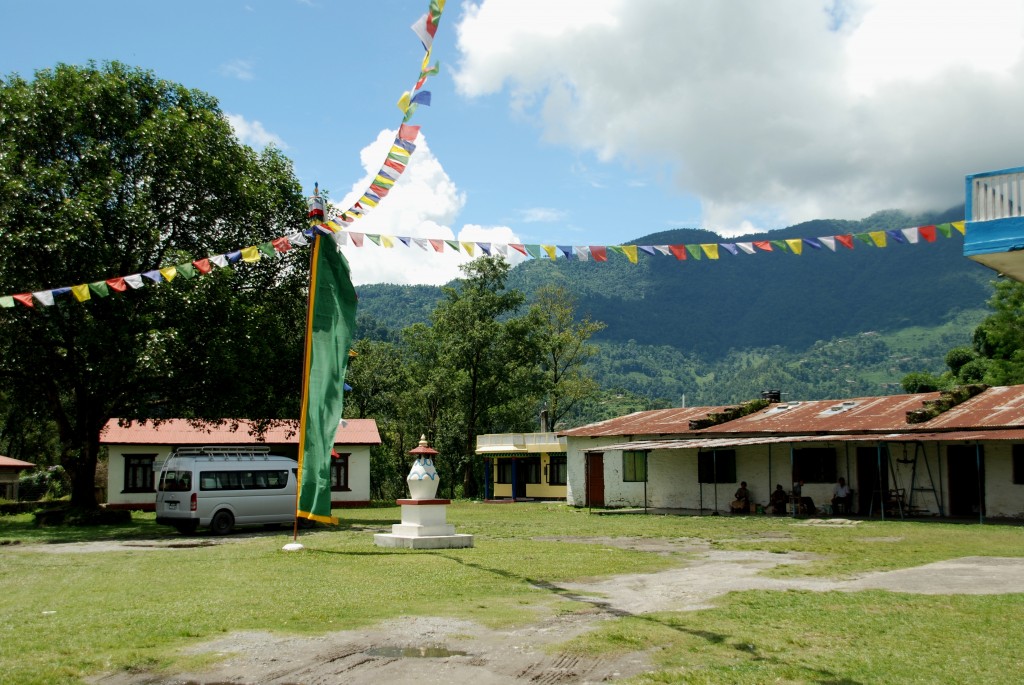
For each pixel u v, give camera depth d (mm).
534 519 28844
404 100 13602
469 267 55875
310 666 7246
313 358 16781
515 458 50000
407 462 67250
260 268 28062
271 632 8531
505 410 57750
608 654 7598
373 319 163375
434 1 12422
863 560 15000
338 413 16578
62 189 23719
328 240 16844
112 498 38781
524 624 8930
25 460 51531
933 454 27078
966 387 29984
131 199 25266
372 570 13266
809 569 13758
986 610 9555
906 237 10711
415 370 62594
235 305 24781
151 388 26172
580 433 38906
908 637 8195
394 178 14898
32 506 36312
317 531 23672
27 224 22938
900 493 27547
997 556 15352
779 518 27594
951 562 14477
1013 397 28297
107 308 24562
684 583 12109
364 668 7176
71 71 25484
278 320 27656
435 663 7320
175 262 24422
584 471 39125
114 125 25406
